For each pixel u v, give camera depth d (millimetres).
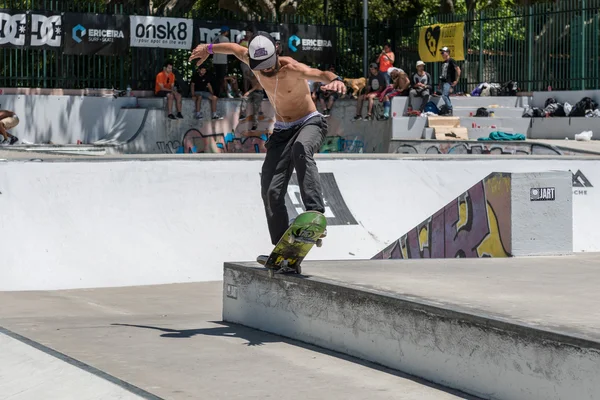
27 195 11328
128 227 11773
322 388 5684
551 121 25922
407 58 30781
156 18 27219
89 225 11562
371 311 6352
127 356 6609
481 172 14594
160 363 6379
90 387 5605
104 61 26859
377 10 38656
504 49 28609
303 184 6902
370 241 13148
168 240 11938
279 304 7441
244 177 12773
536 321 5258
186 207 12258
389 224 13508
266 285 7609
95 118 26688
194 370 6164
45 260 11117
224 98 27719
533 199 10289
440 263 8180
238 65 30109
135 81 27406
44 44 25641
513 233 10180
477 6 40281
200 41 27891
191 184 12391
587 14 26391
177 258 11875
